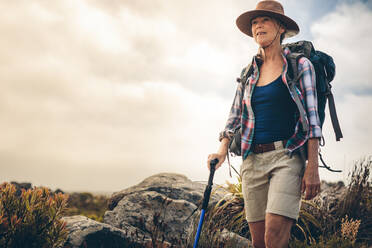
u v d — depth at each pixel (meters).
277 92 2.27
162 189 4.86
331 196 4.98
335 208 4.67
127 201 4.32
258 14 2.44
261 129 2.29
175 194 4.78
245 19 2.59
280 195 2.08
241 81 2.56
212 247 3.30
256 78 2.40
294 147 2.14
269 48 2.41
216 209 4.29
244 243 3.63
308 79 2.20
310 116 2.13
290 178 2.11
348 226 3.86
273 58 2.40
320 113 2.28
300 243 3.83
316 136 2.08
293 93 2.20
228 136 2.55
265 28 2.40
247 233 4.07
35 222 2.99
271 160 2.23
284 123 2.24
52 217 3.10
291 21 2.41
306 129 2.11
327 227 4.22
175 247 3.27
